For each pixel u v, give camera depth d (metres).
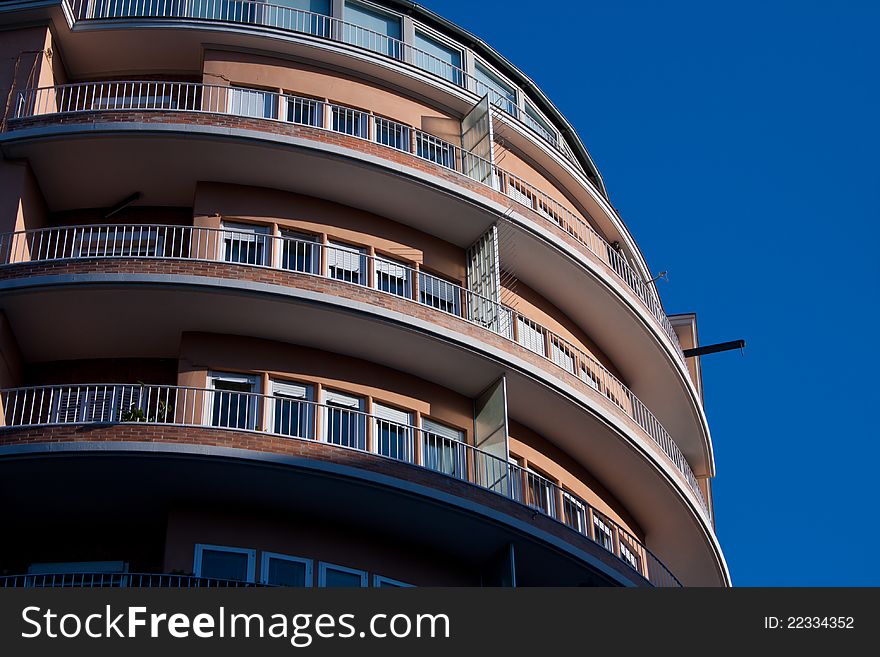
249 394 26.69
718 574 38.03
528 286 35.00
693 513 35.34
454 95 35.25
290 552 26.45
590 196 38.88
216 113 30.41
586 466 33.84
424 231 32.94
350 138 31.20
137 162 30.42
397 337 29.34
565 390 31.20
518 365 30.44
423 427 29.88
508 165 36.34
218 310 28.34
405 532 27.58
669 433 40.38
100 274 27.64
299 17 34.47
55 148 29.88
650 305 38.09
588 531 32.28
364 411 29.20
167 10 33.69
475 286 32.50
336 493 26.41
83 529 26.88
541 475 32.06
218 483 26.00
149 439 25.52
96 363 29.08
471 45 37.56
